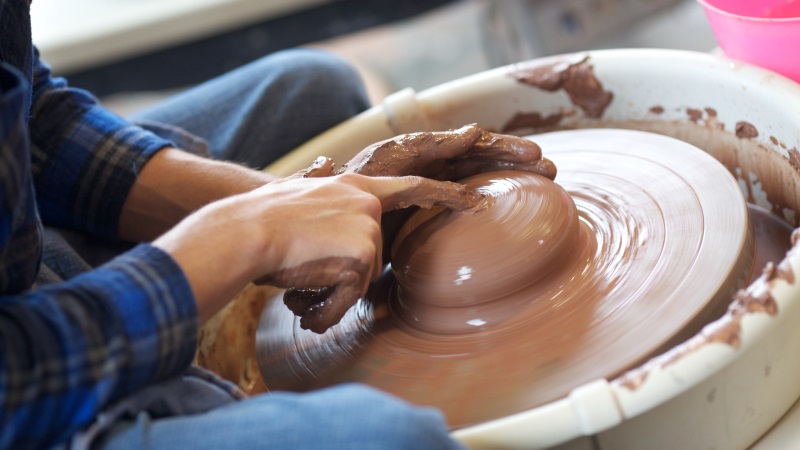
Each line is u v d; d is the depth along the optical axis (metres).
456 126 1.04
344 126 1.02
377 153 0.84
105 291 0.69
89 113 0.94
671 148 0.91
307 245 0.75
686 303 0.77
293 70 1.05
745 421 0.74
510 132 1.05
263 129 1.04
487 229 0.81
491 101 1.03
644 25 1.88
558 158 0.95
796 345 0.75
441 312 0.81
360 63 2.09
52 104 0.93
